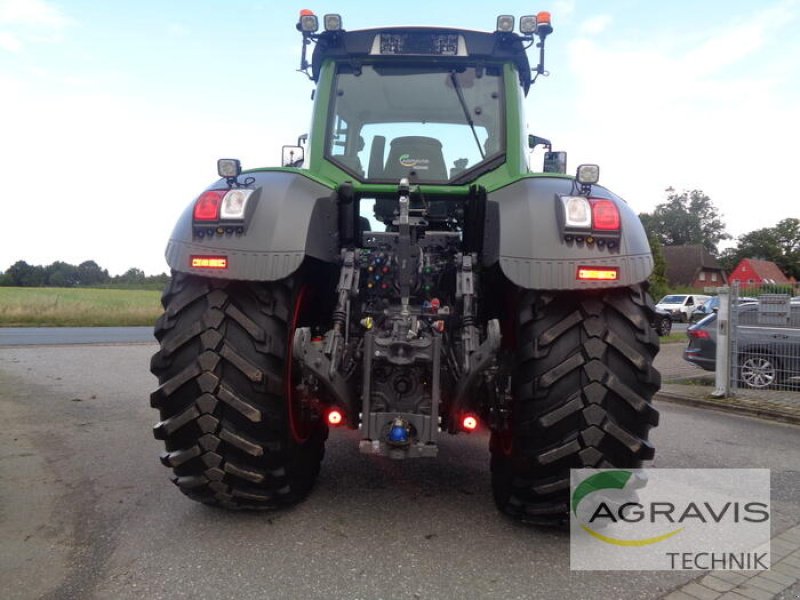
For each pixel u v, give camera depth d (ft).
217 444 9.43
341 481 12.83
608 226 9.46
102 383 26.53
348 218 10.99
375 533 10.14
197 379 9.37
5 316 80.64
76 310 89.97
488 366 9.14
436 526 10.49
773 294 28.37
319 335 11.15
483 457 14.83
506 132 12.98
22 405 21.36
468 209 10.63
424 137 13.03
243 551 9.40
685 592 8.58
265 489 10.05
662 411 24.34
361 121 13.23
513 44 13.24
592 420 9.06
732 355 26.73
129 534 10.02
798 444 18.58
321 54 13.53
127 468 13.80
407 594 8.23
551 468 9.39
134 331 66.80
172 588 8.27
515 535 10.19
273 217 9.64
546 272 9.30
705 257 218.18
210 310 9.53
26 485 12.55
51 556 9.23
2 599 7.95
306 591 8.24
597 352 9.18
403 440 9.30
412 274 10.95
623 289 9.62
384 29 13.21
